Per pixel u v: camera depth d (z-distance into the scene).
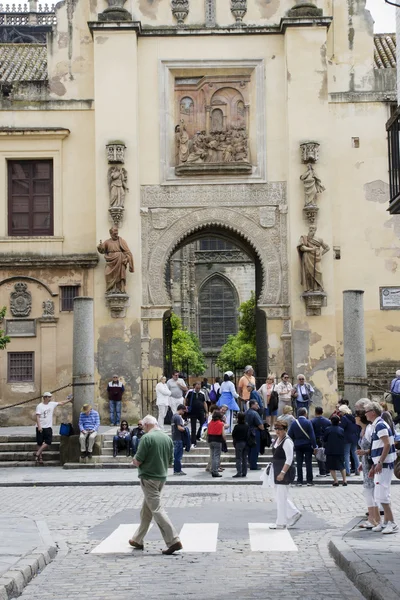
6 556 12.80
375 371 35.41
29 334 35.28
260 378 35.44
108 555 13.91
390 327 35.59
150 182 35.28
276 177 35.34
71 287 35.28
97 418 28.34
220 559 13.45
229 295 86.19
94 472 26.58
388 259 35.81
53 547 13.95
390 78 36.28
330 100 36.12
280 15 35.75
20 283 35.38
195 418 29.50
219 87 35.78
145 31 35.47
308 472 24.25
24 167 36.25
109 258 34.16
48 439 28.39
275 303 34.81
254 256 37.16
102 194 34.72
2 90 36.25
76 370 28.72
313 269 34.06
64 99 36.12
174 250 35.72
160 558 13.60
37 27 68.19
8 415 35.12
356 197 35.94
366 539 14.12
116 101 35.00
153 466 14.15
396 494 21.39
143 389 34.44
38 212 36.09
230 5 35.72
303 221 34.69
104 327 34.53
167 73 35.56
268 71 35.66
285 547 14.43
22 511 19.23
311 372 34.19
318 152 34.72
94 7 35.59
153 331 34.69
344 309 29.12
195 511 19.06
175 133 35.62
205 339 85.88
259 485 24.11
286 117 35.31
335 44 36.41
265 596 10.62
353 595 10.62
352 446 25.78
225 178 35.31
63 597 10.78
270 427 30.81
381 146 36.06
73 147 35.97
